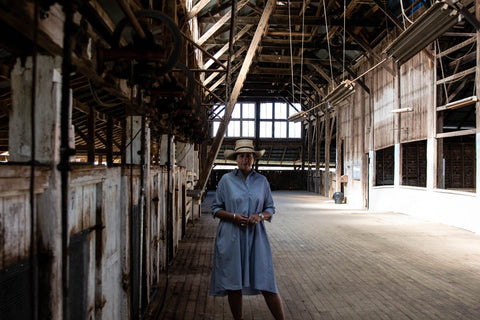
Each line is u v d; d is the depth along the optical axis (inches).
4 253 51.7
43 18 59.6
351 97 629.0
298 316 141.5
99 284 93.8
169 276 190.2
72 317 75.9
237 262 108.9
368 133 555.2
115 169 108.7
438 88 387.9
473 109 510.0
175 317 138.0
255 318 138.6
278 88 865.5
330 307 150.9
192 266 210.4
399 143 462.9
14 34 61.7
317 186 881.5
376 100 528.7
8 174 50.3
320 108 837.2
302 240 294.4
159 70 97.6
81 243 81.6
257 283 109.2
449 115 516.4
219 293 112.0
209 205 587.5
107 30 99.3
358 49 546.0
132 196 121.3
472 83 447.5
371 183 542.9
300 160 1051.3
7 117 166.2
